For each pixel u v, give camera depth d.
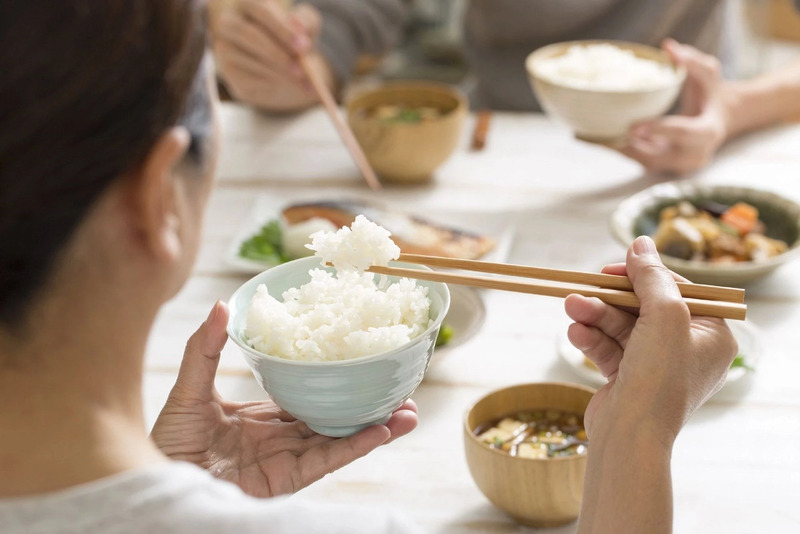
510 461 1.02
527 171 2.11
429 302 0.97
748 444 1.22
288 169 2.15
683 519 1.08
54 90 0.47
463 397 1.33
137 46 0.49
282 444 1.02
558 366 1.39
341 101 2.75
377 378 0.87
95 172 0.50
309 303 0.97
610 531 0.76
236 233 1.83
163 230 0.55
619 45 2.21
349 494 1.15
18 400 0.54
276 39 2.24
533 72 2.01
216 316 0.93
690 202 1.78
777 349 1.43
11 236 0.50
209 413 1.00
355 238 0.92
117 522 0.53
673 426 0.80
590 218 1.88
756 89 2.21
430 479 1.17
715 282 1.53
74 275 0.53
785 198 1.71
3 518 0.53
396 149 1.98
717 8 2.67
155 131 0.51
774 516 1.08
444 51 4.03
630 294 0.89
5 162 0.48
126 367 0.59
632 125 1.95
